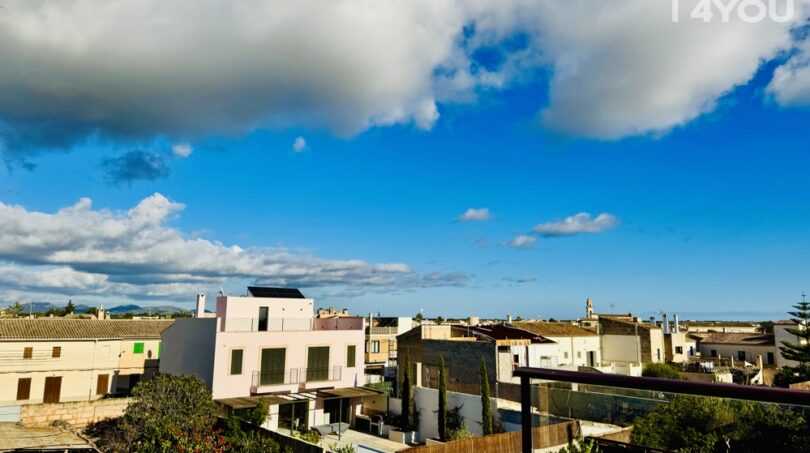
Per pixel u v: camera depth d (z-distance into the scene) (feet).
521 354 138.41
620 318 220.23
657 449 44.88
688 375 154.51
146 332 159.74
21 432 83.15
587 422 61.05
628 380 24.94
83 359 145.48
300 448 68.39
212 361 105.60
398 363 145.69
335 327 131.85
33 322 149.07
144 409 80.12
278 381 110.52
